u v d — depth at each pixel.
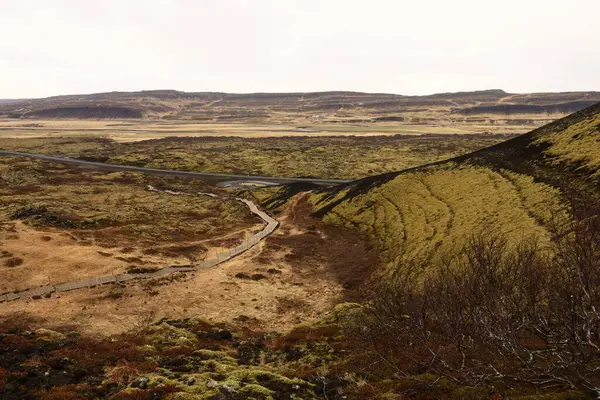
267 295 51.56
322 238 79.81
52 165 173.88
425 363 20.23
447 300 24.39
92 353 26.27
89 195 121.38
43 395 18.36
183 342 31.05
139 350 27.58
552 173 61.53
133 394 17.97
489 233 48.19
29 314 41.16
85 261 58.25
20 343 27.09
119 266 57.47
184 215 101.62
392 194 87.44
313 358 25.72
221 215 103.94
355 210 89.12
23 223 74.50
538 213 50.09
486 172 75.50
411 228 67.75
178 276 55.94
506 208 56.75
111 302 45.91
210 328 37.62
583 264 16.16
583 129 69.38
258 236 82.00
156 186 143.62
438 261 50.34
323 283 57.03
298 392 18.36
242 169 179.62
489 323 18.84
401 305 32.25
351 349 26.67
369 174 163.12
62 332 36.78
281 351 28.61
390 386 17.89
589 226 19.41
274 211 107.06
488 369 17.34
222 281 55.88
